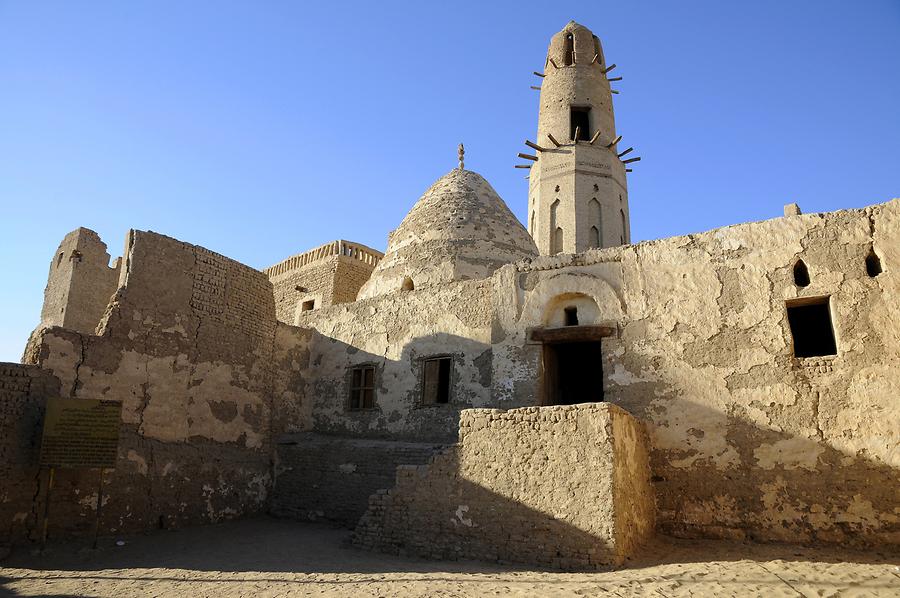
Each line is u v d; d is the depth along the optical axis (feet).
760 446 35.83
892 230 35.40
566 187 90.07
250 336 52.49
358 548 36.91
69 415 36.52
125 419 41.96
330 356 57.52
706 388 38.04
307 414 56.85
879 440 33.09
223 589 27.68
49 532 36.65
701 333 39.06
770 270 38.11
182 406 45.83
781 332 36.86
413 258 59.62
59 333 39.40
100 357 41.22
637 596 25.21
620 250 43.42
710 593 25.32
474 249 58.65
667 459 37.96
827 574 27.25
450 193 63.98
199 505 45.62
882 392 33.58
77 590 27.61
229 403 49.55
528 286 46.19
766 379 36.58
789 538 33.94
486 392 46.52
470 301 49.57
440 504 34.86
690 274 40.45
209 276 49.70
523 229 64.90
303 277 77.20
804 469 34.47
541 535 31.40
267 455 52.21
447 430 47.70
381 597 25.80
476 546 33.04
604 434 31.22
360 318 56.49
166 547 37.73
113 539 38.93
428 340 51.13
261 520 49.08
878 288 34.99
